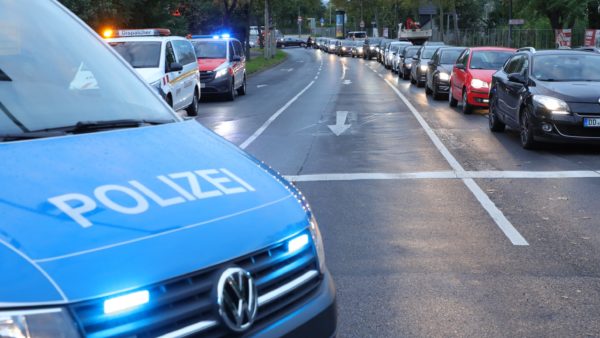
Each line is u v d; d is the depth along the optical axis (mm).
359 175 9633
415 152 11711
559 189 8648
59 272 1988
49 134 2842
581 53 12828
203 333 2160
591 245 6254
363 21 116688
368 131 14570
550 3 45594
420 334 4375
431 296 5016
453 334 4371
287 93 25812
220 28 56344
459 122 16219
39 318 1907
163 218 2307
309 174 9758
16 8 3576
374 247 6238
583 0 43719
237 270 2252
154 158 2717
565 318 4613
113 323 1997
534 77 12188
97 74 3553
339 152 11758
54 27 3664
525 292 5086
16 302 1902
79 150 2645
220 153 2977
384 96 23750
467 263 5762
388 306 4832
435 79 21859
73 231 2129
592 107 11055
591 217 7266
